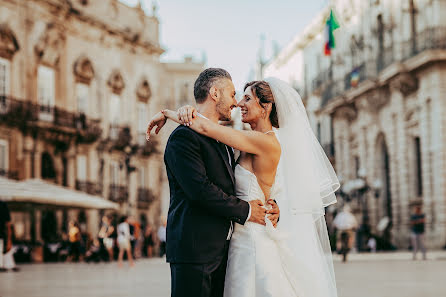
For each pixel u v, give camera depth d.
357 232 30.97
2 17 29.27
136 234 25.89
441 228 27.06
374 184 29.58
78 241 25.98
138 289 9.80
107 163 36.94
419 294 8.46
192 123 3.55
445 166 27.22
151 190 41.19
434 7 28.00
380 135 33.41
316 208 3.98
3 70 29.39
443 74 27.58
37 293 9.20
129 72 39.62
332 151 40.06
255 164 3.80
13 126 29.39
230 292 3.65
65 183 33.28
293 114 4.02
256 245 3.69
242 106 4.00
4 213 15.55
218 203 3.42
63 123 32.56
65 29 33.69
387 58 31.38
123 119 38.94
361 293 8.69
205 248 3.44
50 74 32.59
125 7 39.31
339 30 38.19
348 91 34.94
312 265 3.92
